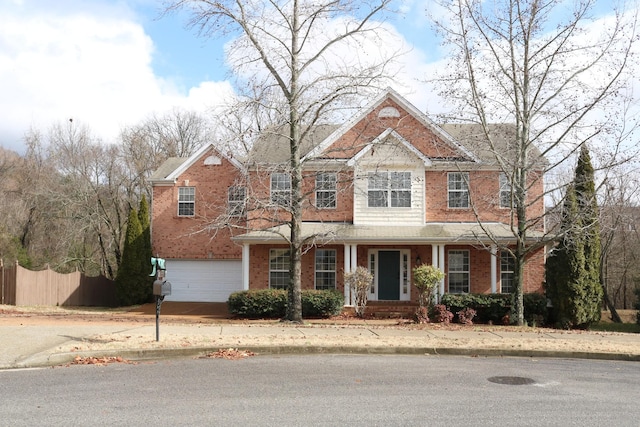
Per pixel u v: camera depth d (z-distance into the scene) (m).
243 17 18.44
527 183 24.30
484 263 25.22
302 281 25.59
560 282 21.72
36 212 40.31
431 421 7.59
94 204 36.91
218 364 11.74
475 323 21.83
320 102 18.70
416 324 20.03
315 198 25.64
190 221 29.23
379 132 25.20
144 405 8.25
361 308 22.69
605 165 19.30
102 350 12.32
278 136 21.83
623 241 31.66
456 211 25.41
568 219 20.02
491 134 22.33
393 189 24.98
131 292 28.31
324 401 8.63
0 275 26.28
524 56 19.23
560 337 16.20
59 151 41.22
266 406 8.27
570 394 9.47
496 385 10.07
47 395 8.82
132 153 43.19
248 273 24.50
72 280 28.88
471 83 19.31
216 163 29.27
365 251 25.50
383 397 8.95
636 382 10.68
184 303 28.70
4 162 43.25
